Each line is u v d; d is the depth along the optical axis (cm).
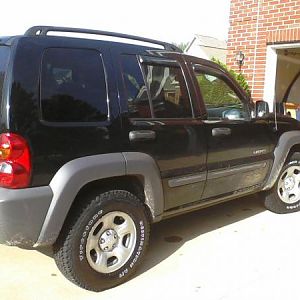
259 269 409
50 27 363
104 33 397
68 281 381
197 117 437
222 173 464
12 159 316
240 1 905
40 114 328
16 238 324
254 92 897
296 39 820
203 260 428
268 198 560
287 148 538
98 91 362
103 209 357
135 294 364
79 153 345
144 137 384
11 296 354
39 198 324
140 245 388
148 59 406
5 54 333
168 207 422
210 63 471
